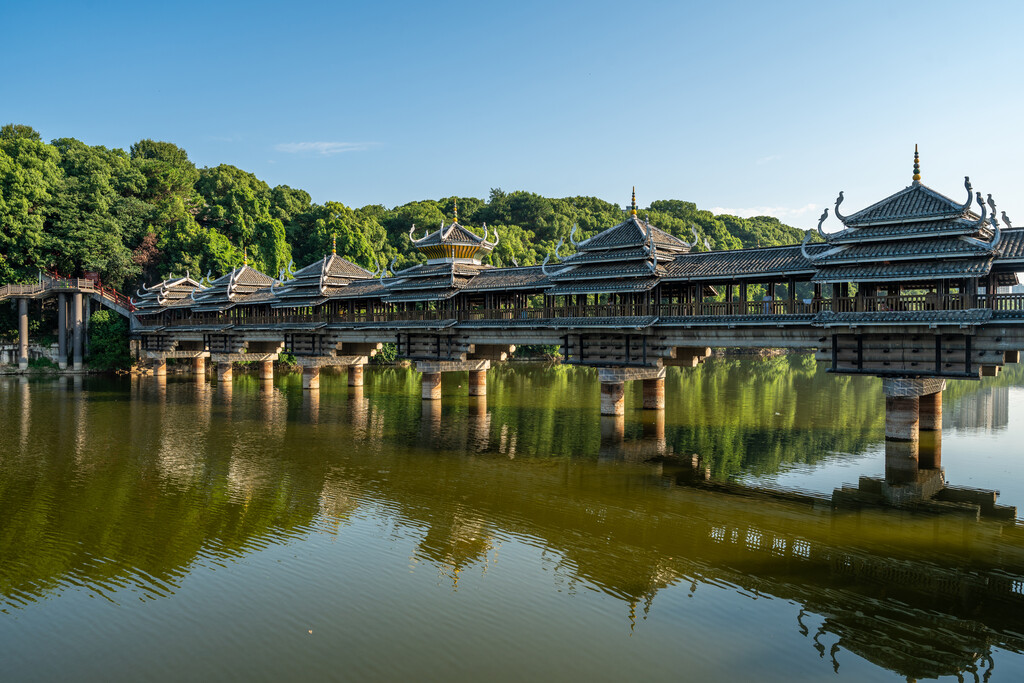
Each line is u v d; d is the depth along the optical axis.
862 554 23.75
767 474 34.41
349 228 129.38
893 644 17.73
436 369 59.50
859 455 38.25
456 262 58.62
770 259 41.31
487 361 63.78
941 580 21.55
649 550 24.14
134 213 113.19
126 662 16.97
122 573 22.23
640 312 45.62
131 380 82.25
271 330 73.31
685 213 183.25
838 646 17.62
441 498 30.38
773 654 17.23
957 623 18.83
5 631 18.50
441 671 16.50
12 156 104.31
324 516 27.86
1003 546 24.47
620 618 19.12
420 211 148.88
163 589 21.05
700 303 43.34
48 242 93.06
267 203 135.62
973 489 31.58
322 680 16.12
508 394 66.75
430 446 41.19
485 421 50.00
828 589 20.89
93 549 24.30
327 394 67.44
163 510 28.62
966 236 33.59
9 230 92.25
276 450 40.16
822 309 38.06
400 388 72.50
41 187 96.31
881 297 36.06
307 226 137.12
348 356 71.00
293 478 33.75
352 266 73.88
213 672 16.50
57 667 16.77
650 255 43.81
